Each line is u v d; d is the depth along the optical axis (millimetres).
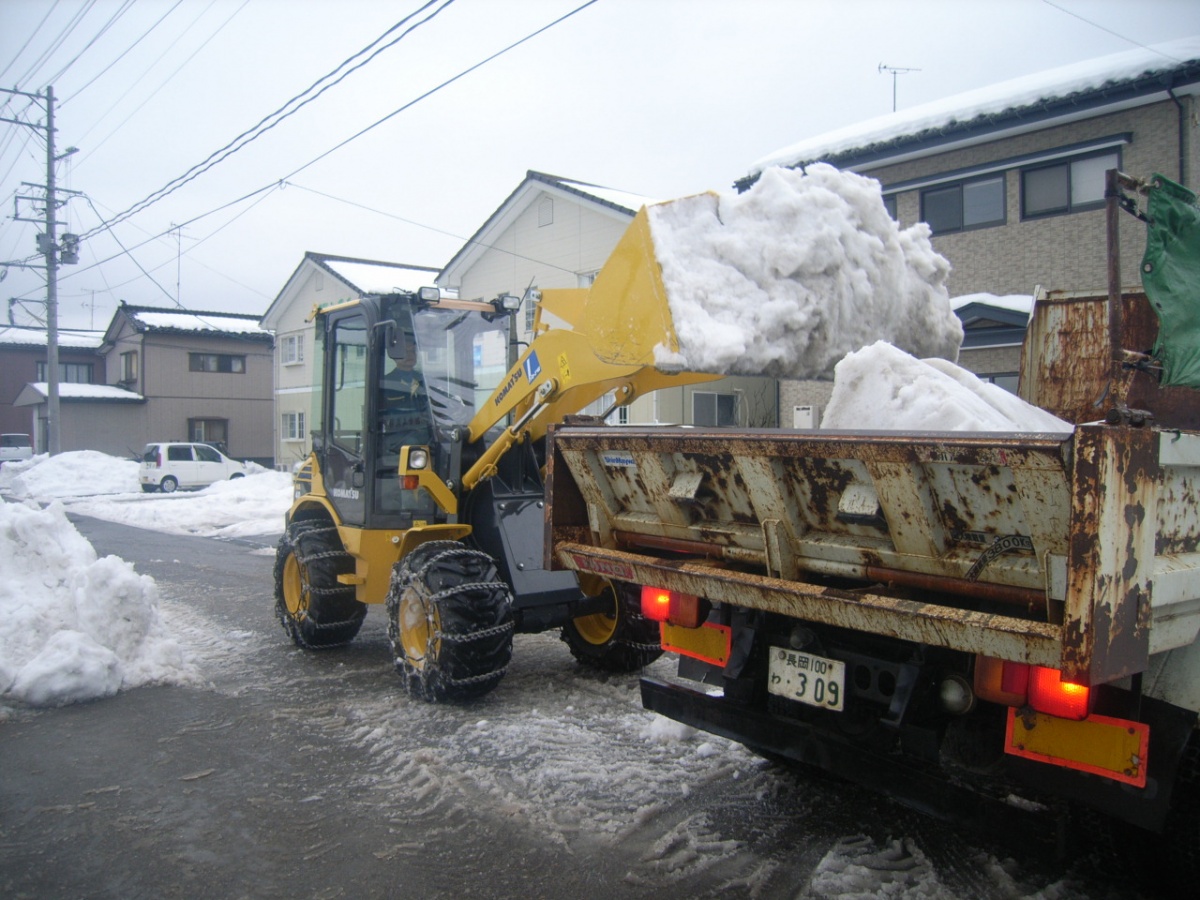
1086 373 4383
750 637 3623
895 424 3254
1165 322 2775
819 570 3104
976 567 2615
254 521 17062
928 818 3781
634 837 3611
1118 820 3020
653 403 15500
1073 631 2229
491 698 5449
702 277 3703
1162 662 2709
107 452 35594
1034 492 2371
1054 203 12938
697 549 3613
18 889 3211
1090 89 12008
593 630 6242
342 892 3188
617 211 18156
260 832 3662
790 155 15062
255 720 5070
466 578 5172
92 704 5379
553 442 4070
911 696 3021
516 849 3508
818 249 3984
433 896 3158
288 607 7020
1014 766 2795
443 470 5738
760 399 14672
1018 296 12656
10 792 4062
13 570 5969
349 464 6406
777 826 3711
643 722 4980
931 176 13914
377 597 6078
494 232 20875
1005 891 3152
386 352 5945
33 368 43781
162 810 3875
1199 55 11422
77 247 28453
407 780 4191
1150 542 2350
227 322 38781
